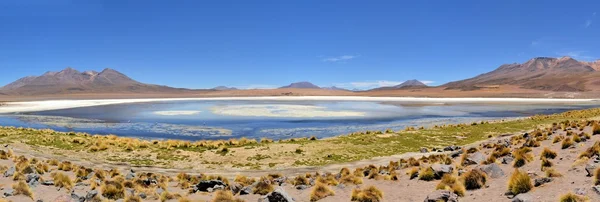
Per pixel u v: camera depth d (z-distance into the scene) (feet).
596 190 28.19
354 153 91.15
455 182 39.40
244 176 63.87
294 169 75.61
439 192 35.17
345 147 97.30
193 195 47.96
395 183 48.26
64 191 46.65
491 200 32.91
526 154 48.98
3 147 92.17
